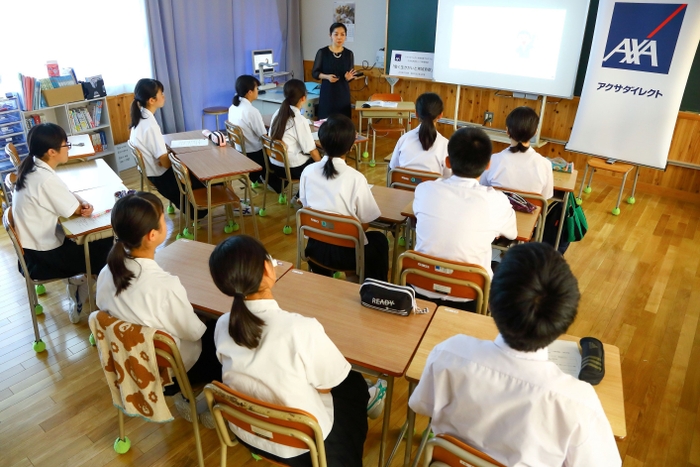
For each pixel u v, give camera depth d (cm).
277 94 585
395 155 334
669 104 409
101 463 194
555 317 93
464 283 186
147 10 507
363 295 178
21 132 410
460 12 521
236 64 632
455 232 194
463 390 106
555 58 479
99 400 225
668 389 236
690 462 199
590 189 481
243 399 125
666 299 308
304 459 141
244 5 614
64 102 435
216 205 332
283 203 444
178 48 554
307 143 379
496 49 512
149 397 162
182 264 210
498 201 199
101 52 489
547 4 468
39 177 238
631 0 405
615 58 426
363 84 659
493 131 556
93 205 269
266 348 125
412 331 166
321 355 131
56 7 447
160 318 161
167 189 370
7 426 210
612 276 333
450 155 197
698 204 455
